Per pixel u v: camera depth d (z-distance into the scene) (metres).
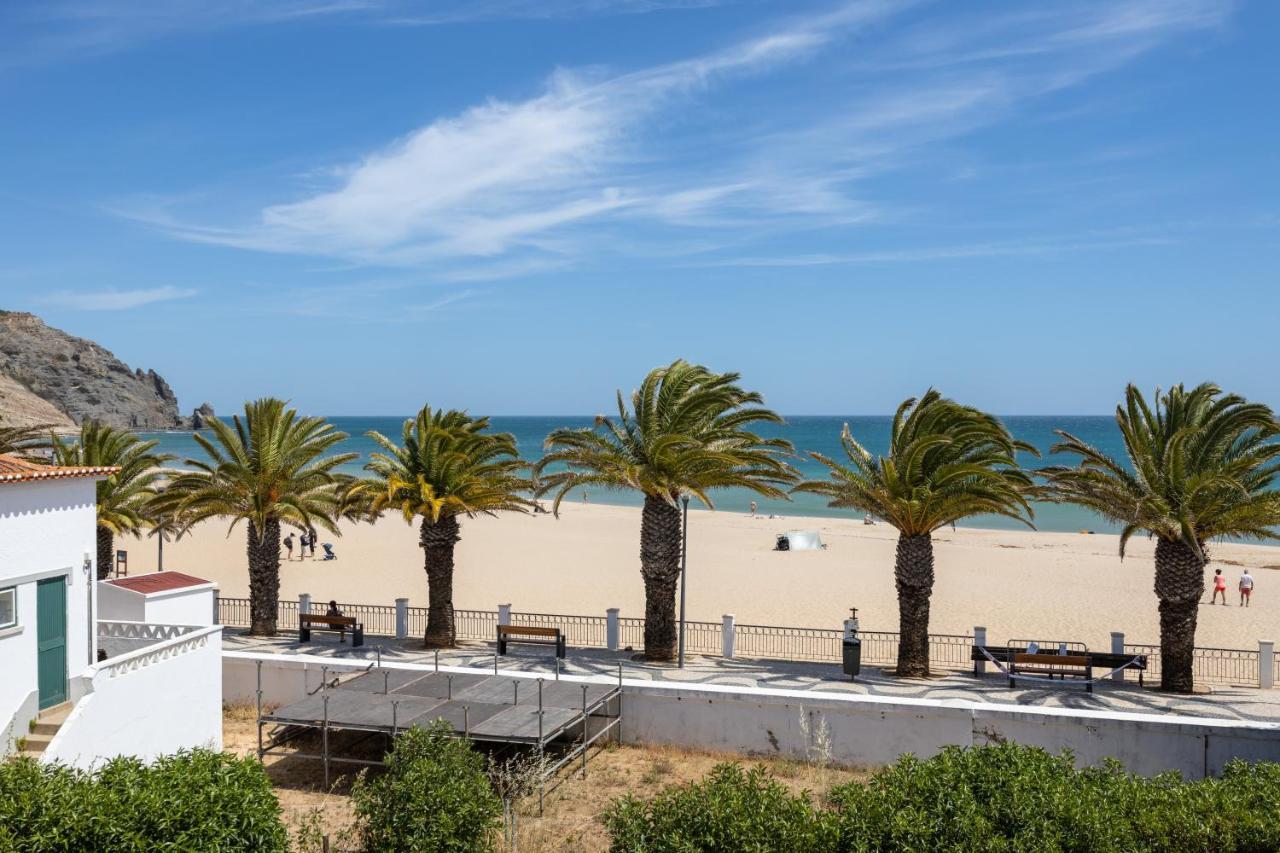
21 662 15.66
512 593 38.00
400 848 13.51
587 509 81.00
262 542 28.59
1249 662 25.23
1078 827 10.55
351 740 19.58
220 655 18.98
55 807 10.34
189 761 12.37
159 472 30.97
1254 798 11.04
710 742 18.80
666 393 26.08
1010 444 23.36
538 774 16.16
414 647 27.33
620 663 24.19
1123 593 38.22
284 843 12.19
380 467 27.44
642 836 11.64
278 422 28.00
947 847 10.53
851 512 81.00
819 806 15.60
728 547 52.59
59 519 16.62
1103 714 16.88
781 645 27.69
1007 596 37.47
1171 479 22.52
